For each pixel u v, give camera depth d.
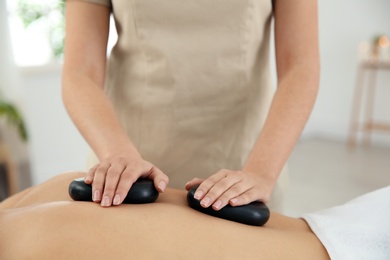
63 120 3.47
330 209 0.75
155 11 0.91
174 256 0.52
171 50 0.93
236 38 0.93
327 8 5.04
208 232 0.57
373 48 4.69
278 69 0.92
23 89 3.26
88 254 0.51
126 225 0.55
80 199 0.61
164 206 0.62
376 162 4.05
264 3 0.93
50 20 3.43
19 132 3.08
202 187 0.64
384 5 4.75
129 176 0.61
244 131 1.00
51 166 3.46
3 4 3.22
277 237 0.61
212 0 0.90
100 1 0.93
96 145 0.76
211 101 0.97
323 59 5.14
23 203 0.69
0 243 0.54
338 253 0.61
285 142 0.78
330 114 5.20
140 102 0.98
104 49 0.95
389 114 4.87
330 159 4.16
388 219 0.67
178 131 0.98
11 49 3.27
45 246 0.51
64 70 0.89
